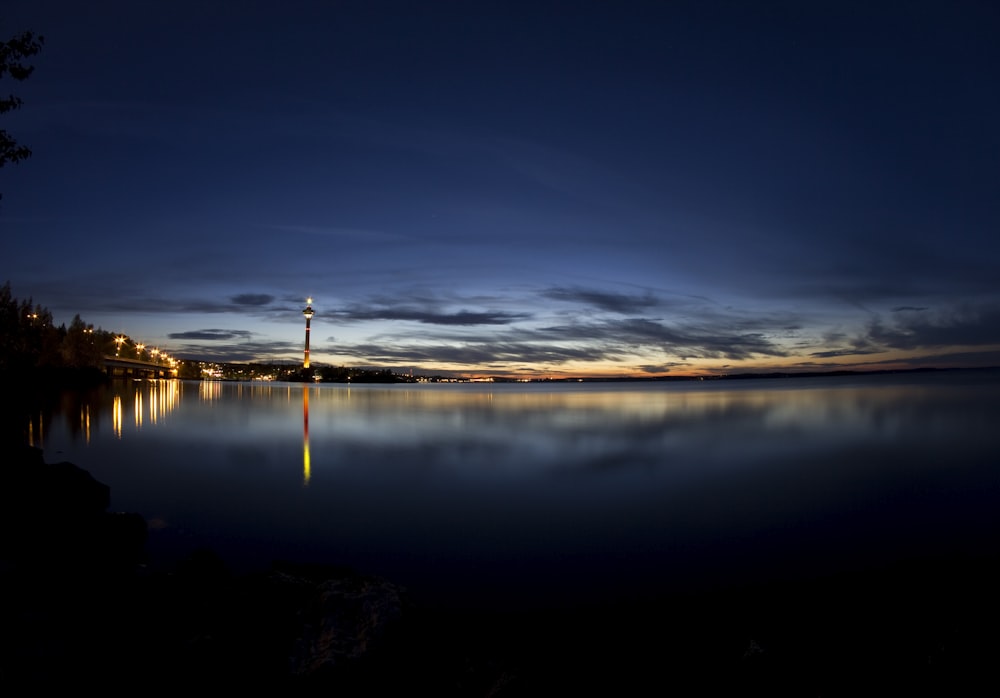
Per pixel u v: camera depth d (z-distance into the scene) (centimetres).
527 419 7256
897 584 1233
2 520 1230
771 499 2497
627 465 3438
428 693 737
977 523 2077
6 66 1356
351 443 4569
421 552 1702
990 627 804
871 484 2820
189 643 807
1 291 8569
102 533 1390
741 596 1288
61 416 6231
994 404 9169
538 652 973
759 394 14838
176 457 3666
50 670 661
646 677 861
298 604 973
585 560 1628
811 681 753
